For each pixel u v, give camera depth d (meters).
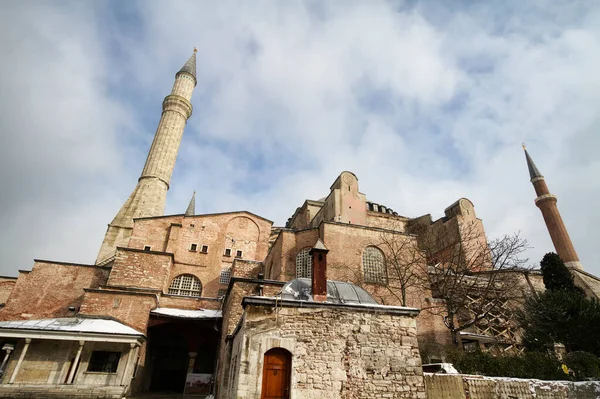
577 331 23.30
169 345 29.08
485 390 13.80
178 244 36.94
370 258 26.67
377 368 12.78
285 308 13.16
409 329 13.70
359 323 13.43
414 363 13.13
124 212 46.50
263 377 12.06
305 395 11.86
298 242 27.34
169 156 54.16
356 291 15.69
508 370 16.36
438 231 37.84
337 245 26.06
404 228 39.84
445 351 19.17
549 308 24.66
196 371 27.67
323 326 13.10
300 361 12.35
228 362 17.31
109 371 20.66
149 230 37.94
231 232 39.62
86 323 21.94
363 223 31.83
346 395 12.13
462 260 29.45
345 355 12.73
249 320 12.69
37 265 31.23
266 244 40.41
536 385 14.50
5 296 36.28
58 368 20.06
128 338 21.25
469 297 26.81
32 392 18.34
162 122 56.84
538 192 54.69
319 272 14.76
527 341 24.95
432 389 13.20
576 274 38.94
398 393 12.53
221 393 17.59
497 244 26.27
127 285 28.95
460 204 37.22
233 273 31.97
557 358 18.67
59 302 30.31
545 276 32.53
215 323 25.84
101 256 41.84
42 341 20.55
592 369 17.14
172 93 59.88
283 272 26.03
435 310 25.77
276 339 12.54
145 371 25.00
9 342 20.75
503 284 27.27
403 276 24.81
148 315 24.88
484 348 24.83
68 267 31.78
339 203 31.67
